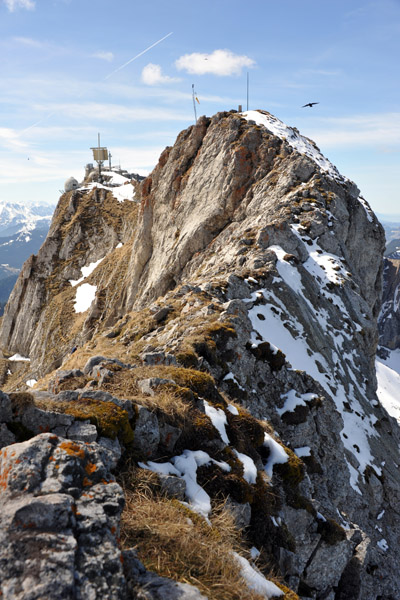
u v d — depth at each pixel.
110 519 3.61
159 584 3.72
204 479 6.50
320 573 8.25
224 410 8.55
